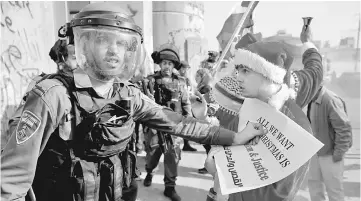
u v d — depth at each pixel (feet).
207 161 4.12
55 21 14.28
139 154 15.42
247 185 3.55
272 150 3.81
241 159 3.81
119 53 3.06
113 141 3.07
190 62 27.40
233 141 3.94
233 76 4.98
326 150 7.27
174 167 10.05
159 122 3.78
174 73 10.46
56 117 2.82
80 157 3.01
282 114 3.94
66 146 2.93
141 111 3.63
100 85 3.16
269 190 4.19
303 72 4.99
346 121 6.98
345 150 7.07
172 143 9.89
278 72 4.09
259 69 4.14
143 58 3.72
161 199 10.05
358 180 10.95
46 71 12.76
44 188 3.02
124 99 3.21
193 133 3.92
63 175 2.99
